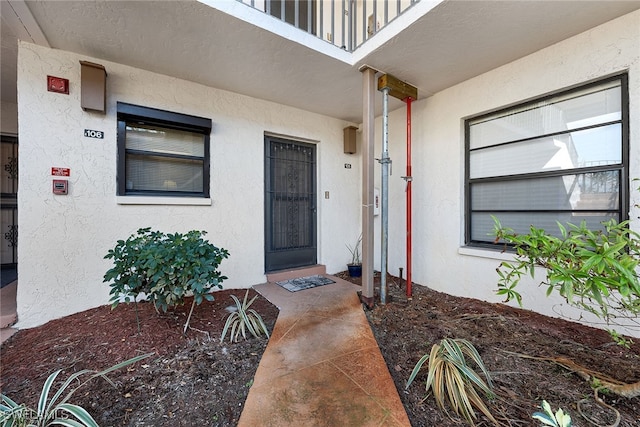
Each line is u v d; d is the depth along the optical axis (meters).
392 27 2.52
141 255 2.17
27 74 2.54
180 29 2.39
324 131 4.58
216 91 3.53
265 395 1.61
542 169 2.82
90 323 2.47
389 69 3.07
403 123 4.16
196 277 2.25
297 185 4.44
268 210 4.12
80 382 1.70
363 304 3.12
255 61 2.91
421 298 3.38
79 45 2.60
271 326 2.56
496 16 2.23
